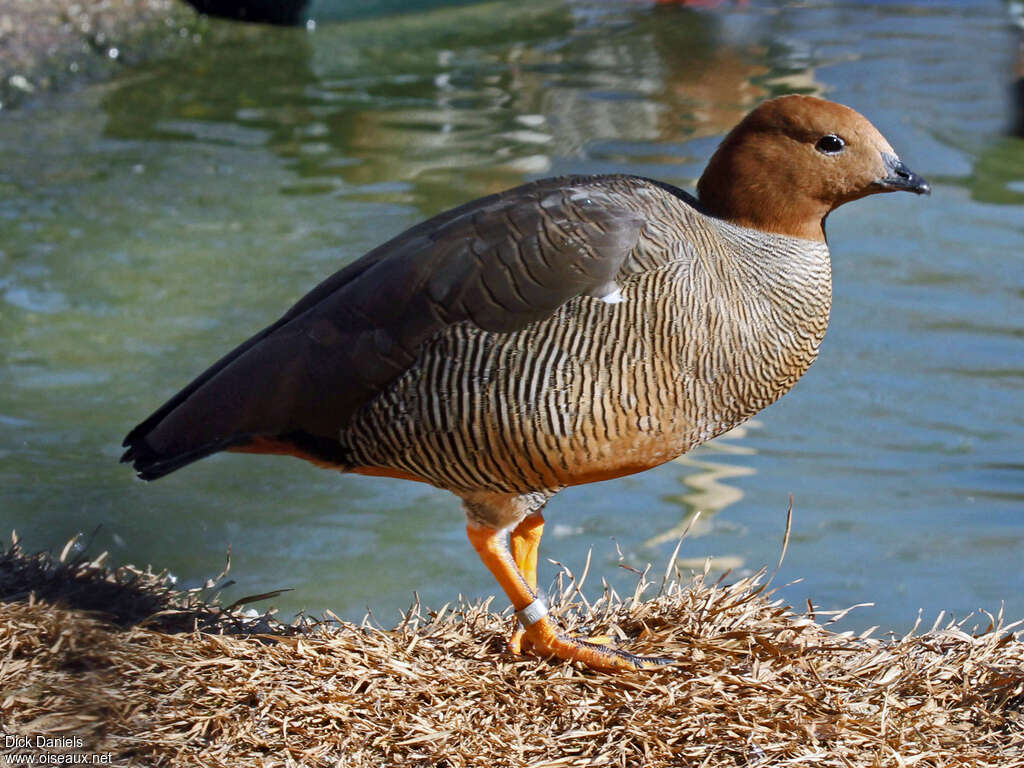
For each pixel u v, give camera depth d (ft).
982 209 57.00
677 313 22.26
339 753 20.42
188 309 47.16
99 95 70.28
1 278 48.91
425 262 22.67
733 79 73.56
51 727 20.02
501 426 22.16
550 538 35.86
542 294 22.07
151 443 23.65
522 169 59.31
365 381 22.62
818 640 23.61
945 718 21.53
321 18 83.92
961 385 43.45
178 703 20.90
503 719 21.22
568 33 84.23
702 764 20.24
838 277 50.65
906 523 36.22
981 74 74.23
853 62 76.64
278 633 23.88
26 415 40.78
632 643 23.43
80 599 23.93
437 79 73.77
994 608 32.22
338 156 61.52
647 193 23.56
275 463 40.75
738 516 36.99
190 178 58.75
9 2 77.46
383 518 37.47
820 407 42.96
